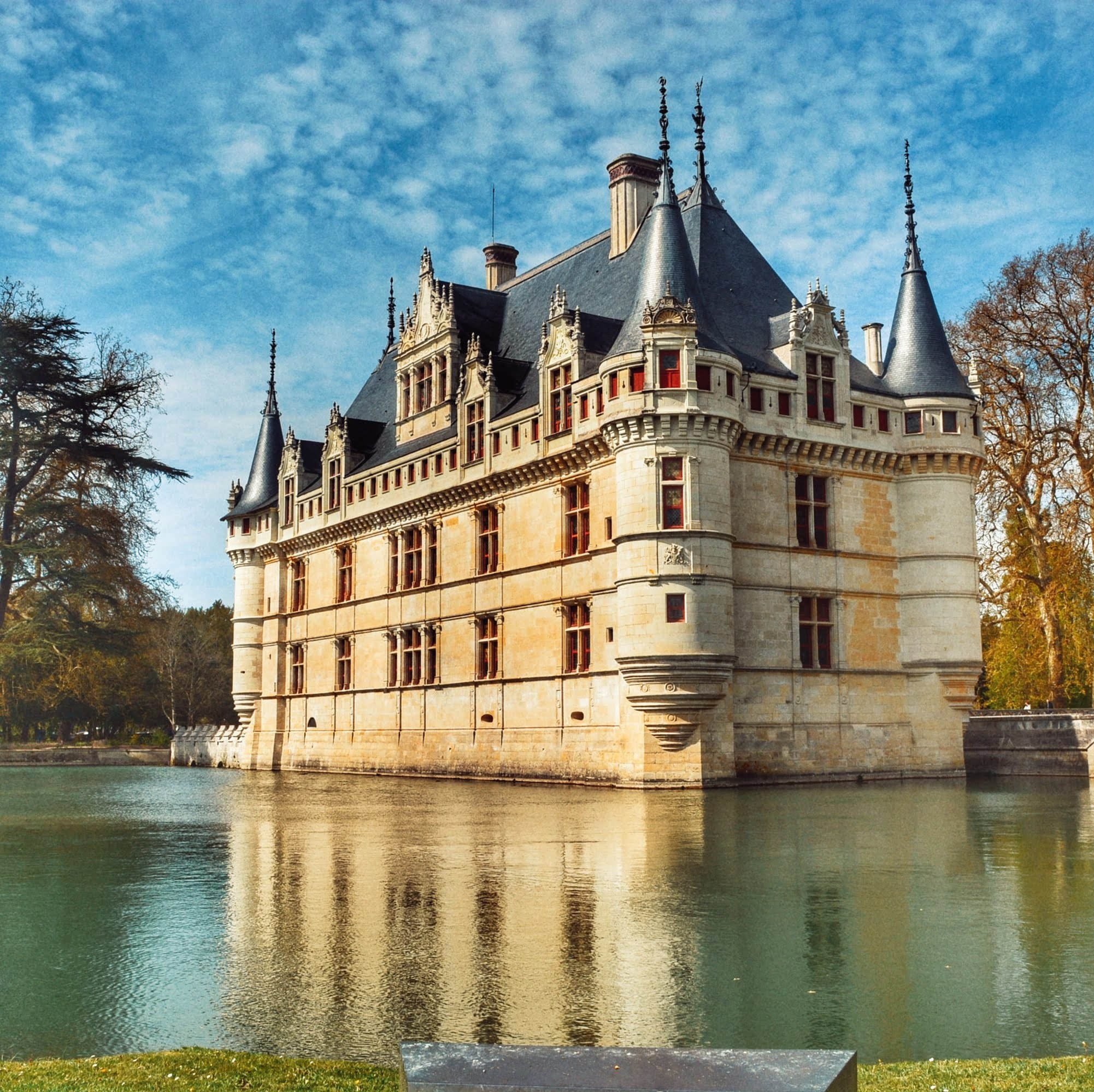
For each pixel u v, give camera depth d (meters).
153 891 21.17
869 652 53.41
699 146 59.53
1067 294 56.84
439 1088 6.49
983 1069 10.41
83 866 24.72
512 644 56.81
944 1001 13.50
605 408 48.72
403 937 16.83
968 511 55.31
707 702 46.38
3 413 53.41
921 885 20.61
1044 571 58.19
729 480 48.28
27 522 52.72
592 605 51.00
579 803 39.69
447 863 23.95
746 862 23.56
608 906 18.88
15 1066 10.80
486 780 57.62
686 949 15.90
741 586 49.97
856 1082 7.17
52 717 118.19
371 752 68.69
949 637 53.81
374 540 70.12
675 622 46.12
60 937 17.30
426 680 63.69
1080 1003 13.38
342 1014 13.17
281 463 81.56
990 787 46.81
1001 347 59.56
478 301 68.44
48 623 51.31
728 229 58.25
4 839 30.52
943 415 55.03
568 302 62.00
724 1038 12.16
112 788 57.22
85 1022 13.08
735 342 52.66
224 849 27.23
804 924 17.41
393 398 77.12
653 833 29.08
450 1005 13.44
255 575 84.56
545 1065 6.86
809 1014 13.02
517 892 20.22
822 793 43.53
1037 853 24.50
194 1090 9.90
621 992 13.89
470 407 60.84
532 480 55.84
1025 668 64.25
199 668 129.12
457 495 61.22
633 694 46.72
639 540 46.81
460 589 61.22
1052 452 58.16
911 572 54.69
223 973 15.03
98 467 54.06
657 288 48.75
